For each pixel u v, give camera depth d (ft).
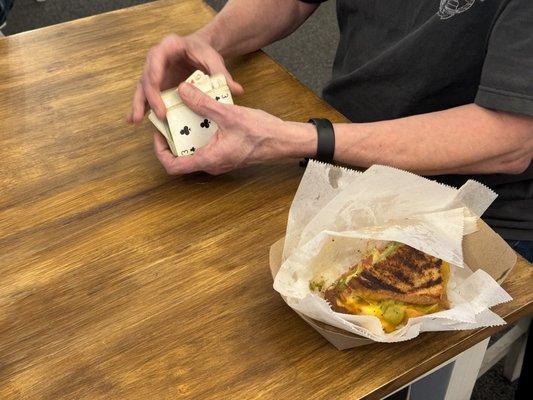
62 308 2.00
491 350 3.20
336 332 1.83
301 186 2.03
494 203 2.85
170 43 2.68
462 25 2.63
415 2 2.78
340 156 2.39
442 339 1.93
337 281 1.95
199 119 2.37
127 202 2.34
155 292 2.04
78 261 2.14
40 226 2.25
